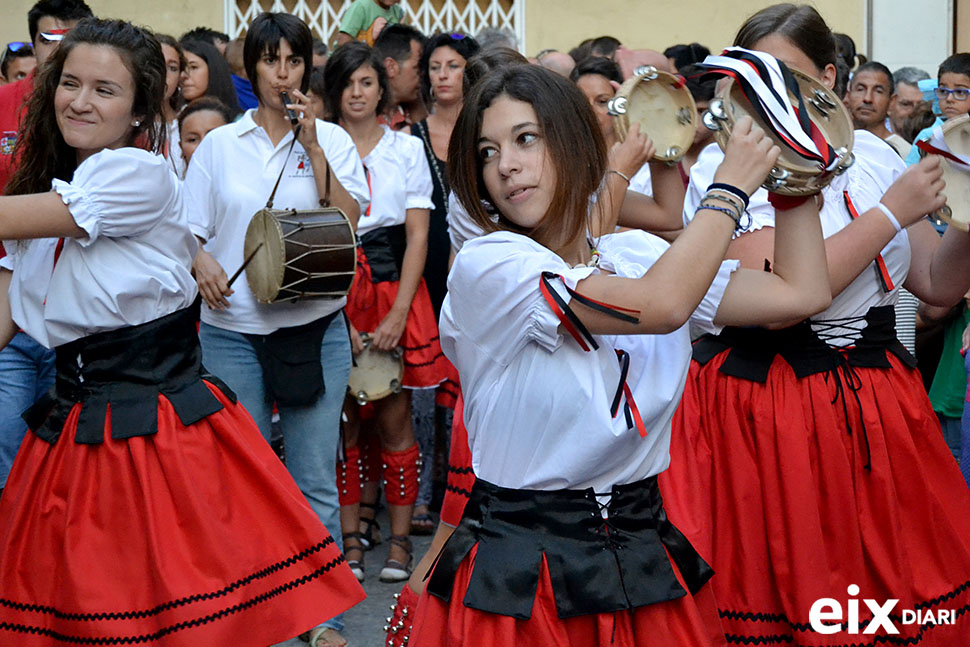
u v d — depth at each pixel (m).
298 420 4.19
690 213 2.78
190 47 5.62
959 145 2.58
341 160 4.32
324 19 8.66
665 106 2.75
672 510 2.78
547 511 2.10
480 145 2.13
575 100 2.12
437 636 2.13
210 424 3.15
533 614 2.07
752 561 2.76
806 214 2.23
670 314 1.97
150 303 3.12
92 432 3.04
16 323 3.22
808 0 8.70
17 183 3.25
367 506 5.15
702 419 2.83
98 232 3.01
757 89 2.11
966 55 6.05
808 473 2.73
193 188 4.19
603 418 2.05
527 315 2.02
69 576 2.98
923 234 2.97
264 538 3.14
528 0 8.71
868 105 6.15
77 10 5.00
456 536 2.15
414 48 5.77
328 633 4.01
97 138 3.14
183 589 2.99
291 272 3.93
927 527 2.77
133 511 3.02
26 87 4.68
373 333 4.73
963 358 4.89
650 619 2.12
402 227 4.90
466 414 2.22
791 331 2.79
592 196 2.24
